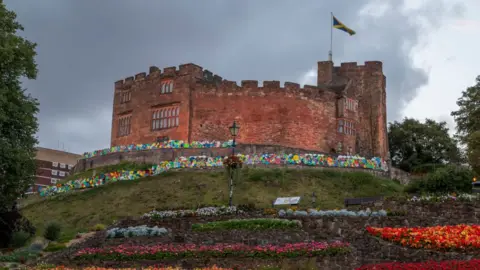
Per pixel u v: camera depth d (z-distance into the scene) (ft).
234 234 119.55
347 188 208.64
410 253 101.86
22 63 145.48
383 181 220.23
